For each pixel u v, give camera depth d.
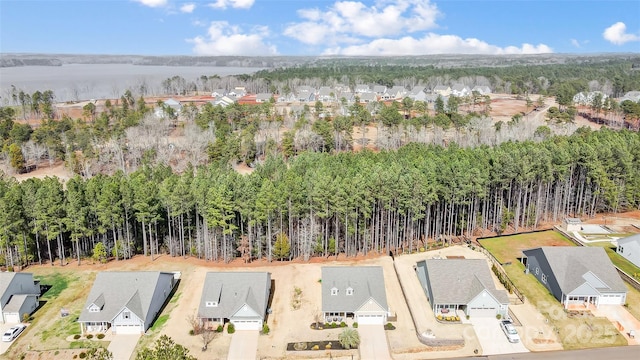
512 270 62.69
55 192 64.75
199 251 68.56
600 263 56.38
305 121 122.75
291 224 67.50
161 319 52.50
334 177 71.50
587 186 81.19
